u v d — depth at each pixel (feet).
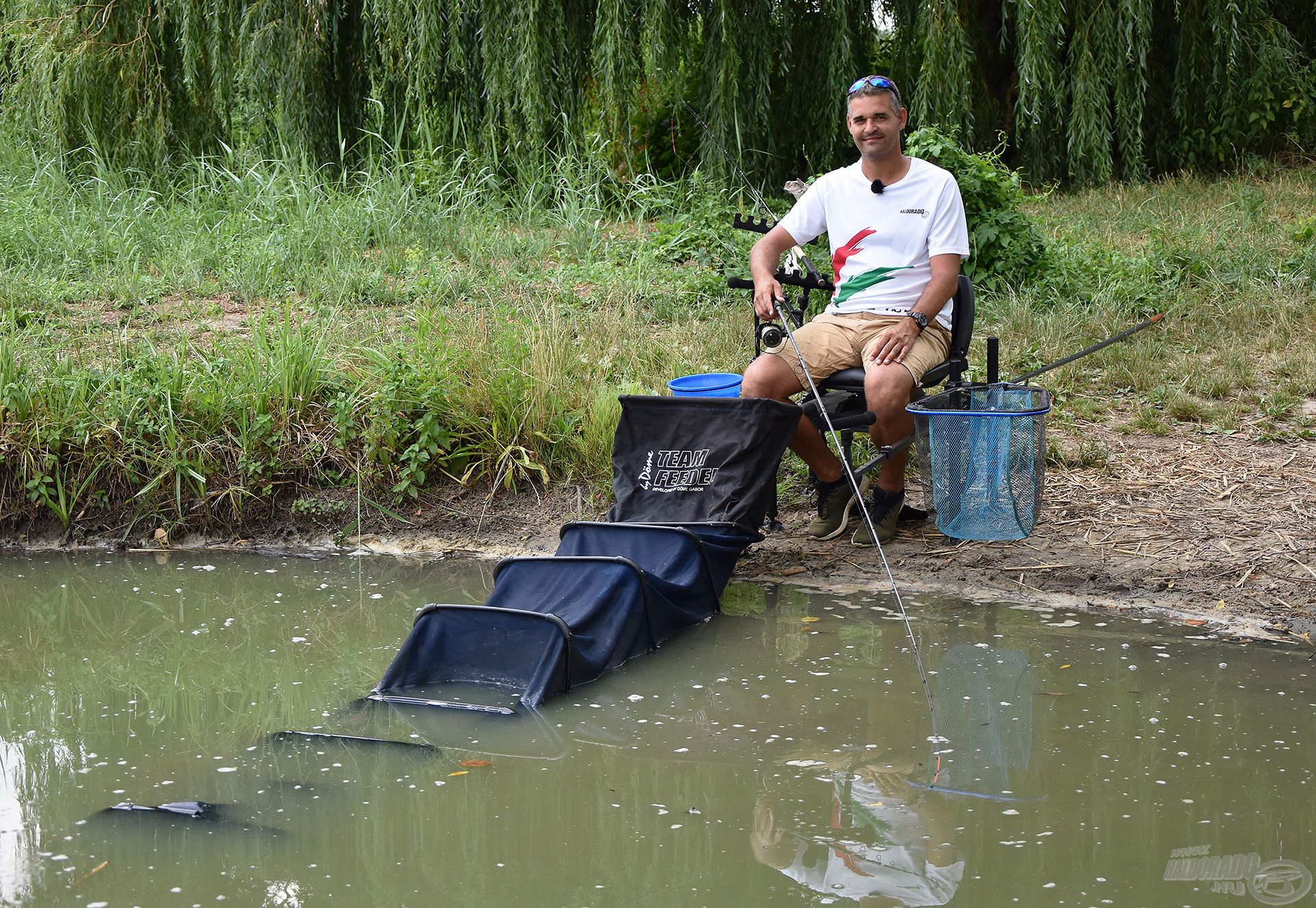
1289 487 17.34
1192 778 10.46
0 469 19.22
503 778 10.80
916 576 15.72
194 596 16.53
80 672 13.89
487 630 12.83
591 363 21.56
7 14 40.60
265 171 34.14
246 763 11.15
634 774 10.82
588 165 34.65
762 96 35.40
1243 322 24.72
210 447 19.35
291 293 25.72
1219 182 39.27
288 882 9.04
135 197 33.71
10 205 31.71
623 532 14.71
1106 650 13.34
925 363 15.64
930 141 27.50
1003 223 27.20
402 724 11.91
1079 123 37.22
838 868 9.18
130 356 21.30
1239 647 13.33
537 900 8.80
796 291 25.26
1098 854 9.28
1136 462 18.49
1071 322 24.36
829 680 12.79
